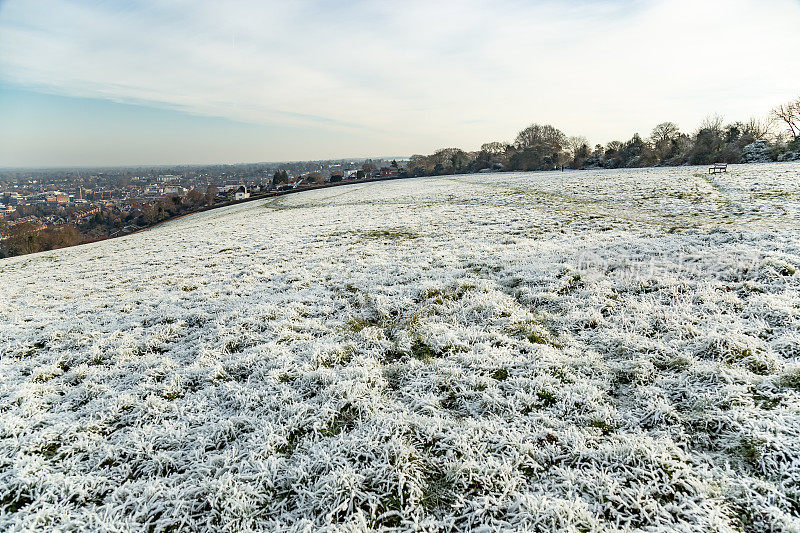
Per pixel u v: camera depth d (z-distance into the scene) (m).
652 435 5.04
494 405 5.83
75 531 4.31
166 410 6.29
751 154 58.12
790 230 13.07
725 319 7.37
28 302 13.54
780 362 5.94
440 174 115.94
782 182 28.39
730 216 19.50
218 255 18.70
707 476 4.35
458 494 4.45
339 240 20.14
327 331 8.69
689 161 65.31
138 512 4.45
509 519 4.14
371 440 5.17
